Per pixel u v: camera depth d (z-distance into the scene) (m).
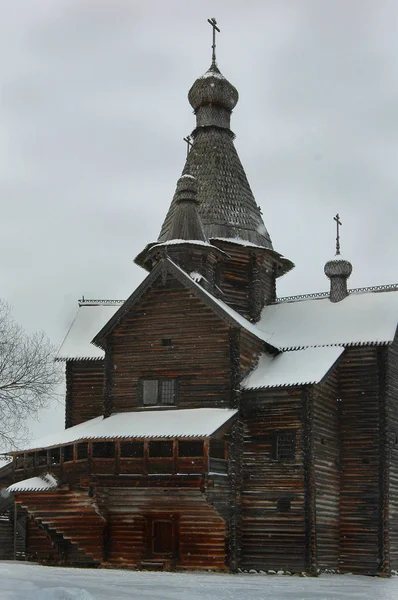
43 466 39.94
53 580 29.92
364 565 39.81
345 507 40.78
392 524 40.75
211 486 36.00
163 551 37.91
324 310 44.47
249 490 39.00
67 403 46.09
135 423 38.19
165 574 35.12
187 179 44.25
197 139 48.88
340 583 33.88
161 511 37.38
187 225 43.38
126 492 37.22
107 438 37.06
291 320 44.56
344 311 43.81
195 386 39.34
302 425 38.50
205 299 39.50
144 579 32.12
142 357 40.50
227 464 37.94
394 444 41.72
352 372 41.84
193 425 36.91
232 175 47.75
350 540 40.34
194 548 37.53
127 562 37.97
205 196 46.75
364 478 40.72
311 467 38.09
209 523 37.53
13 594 22.19
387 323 41.91
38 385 42.41
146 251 46.22
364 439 41.06
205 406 39.03
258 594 27.62
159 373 40.06
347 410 41.62
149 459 36.66
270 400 39.34
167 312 40.47
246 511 38.88
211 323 39.59
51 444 38.66
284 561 37.81
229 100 49.19
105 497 37.62
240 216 46.69
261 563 38.12
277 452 38.88
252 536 38.53
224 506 37.28
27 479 39.84
